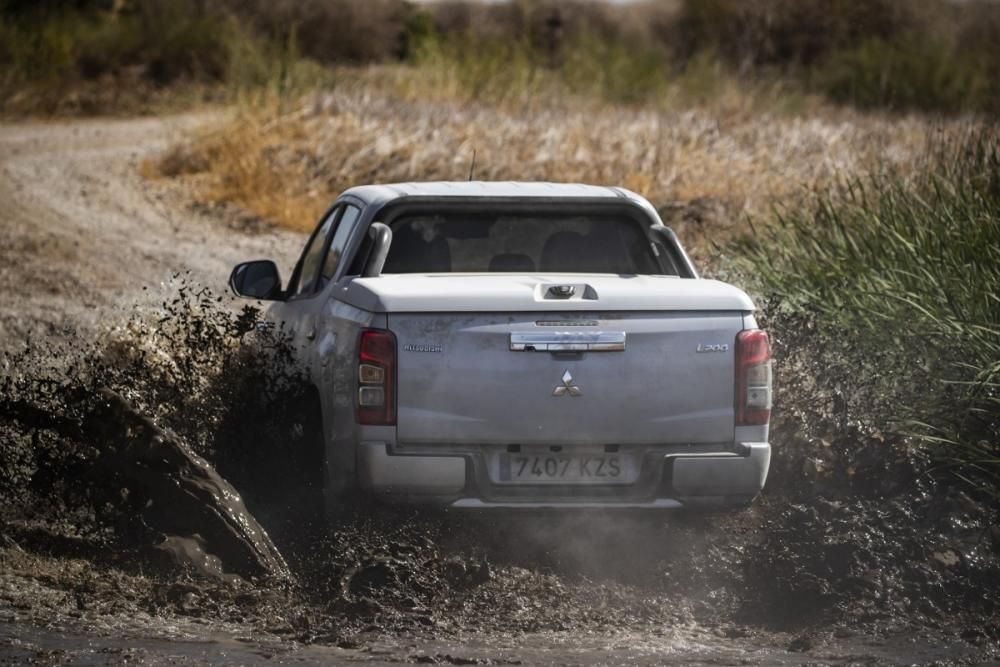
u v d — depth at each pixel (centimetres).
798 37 12162
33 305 4500
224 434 2512
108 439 2200
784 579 2000
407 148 7469
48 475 2230
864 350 2884
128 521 2120
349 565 2014
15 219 6359
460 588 1978
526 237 2559
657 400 2009
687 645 1750
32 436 2267
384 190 2491
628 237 2533
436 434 1977
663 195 6347
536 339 1981
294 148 7588
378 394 1973
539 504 2002
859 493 2430
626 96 10306
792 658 1683
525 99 9425
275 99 8544
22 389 2406
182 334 3105
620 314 2009
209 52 13262
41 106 11862
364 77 10200
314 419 2338
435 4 17888
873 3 12288
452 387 1975
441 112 8388
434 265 2452
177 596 1889
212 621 1800
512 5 15538
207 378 2642
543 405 1983
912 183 3762
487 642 1745
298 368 2478
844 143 7019
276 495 2423
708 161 6862
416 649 1691
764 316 2986
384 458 1966
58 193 7306
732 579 2041
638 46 11881
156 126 11012
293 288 2839
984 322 2708
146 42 13362
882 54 11262
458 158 7156
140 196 7288
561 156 7062
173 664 1567
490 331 1983
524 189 2489
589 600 1962
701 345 2027
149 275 5197
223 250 5900
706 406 2028
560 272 2517
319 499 2358
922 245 3088
